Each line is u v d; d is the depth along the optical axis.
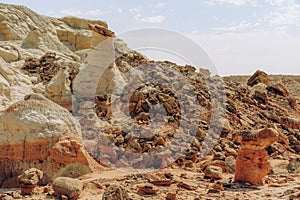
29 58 23.08
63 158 14.30
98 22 33.06
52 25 30.50
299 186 12.24
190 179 13.64
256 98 27.47
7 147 14.13
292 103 29.25
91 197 11.30
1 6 29.33
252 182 12.94
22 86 19.20
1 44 24.66
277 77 49.34
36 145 14.28
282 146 20.03
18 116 14.52
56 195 11.48
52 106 15.38
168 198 10.86
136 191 11.62
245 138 13.02
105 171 14.96
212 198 11.05
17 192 11.97
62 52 26.97
